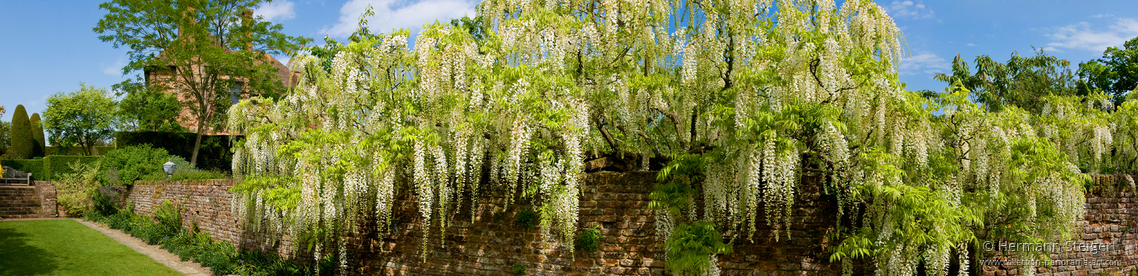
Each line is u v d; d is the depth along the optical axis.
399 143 6.82
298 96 9.28
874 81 5.46
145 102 26.75
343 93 7.19
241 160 10.93
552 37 6.46
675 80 7.04
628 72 7.14
